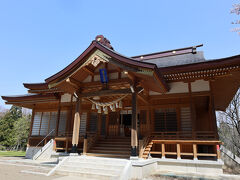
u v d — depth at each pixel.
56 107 16.41
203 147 12.20
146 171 7.83
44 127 16.41
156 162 9.49
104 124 13.46
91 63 9.15
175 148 10.98
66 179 6.79
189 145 10.86
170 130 11.31
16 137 37.31
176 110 11.48
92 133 14.23
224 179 7.21
